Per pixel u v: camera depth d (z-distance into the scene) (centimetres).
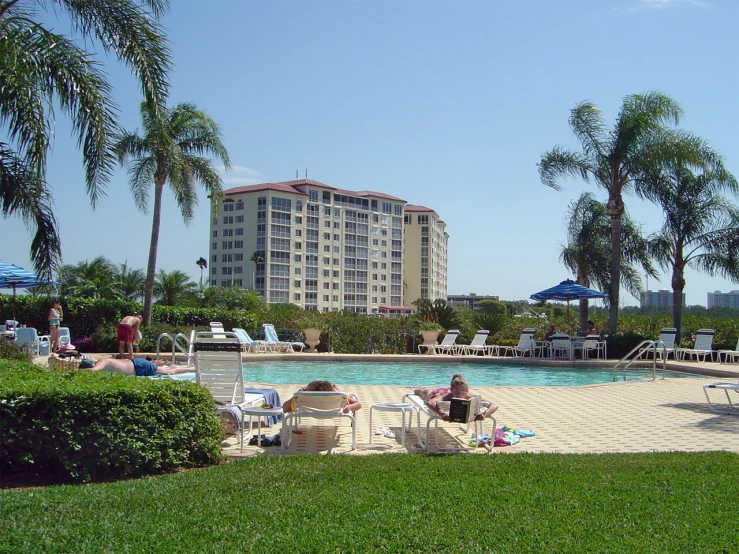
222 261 10812
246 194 10556
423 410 743
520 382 1741
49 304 2234
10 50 936
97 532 436
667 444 761
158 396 612
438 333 2431
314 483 557
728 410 1016
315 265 11044
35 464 581
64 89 991
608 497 517
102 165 1015
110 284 4975
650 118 2352
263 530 441
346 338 2444
